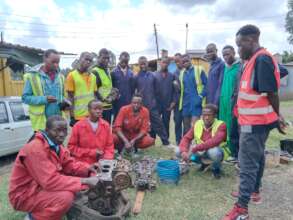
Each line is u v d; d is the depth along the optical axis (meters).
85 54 5.82
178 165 5.30
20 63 9.83
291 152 6.99
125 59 6.99
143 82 7.29
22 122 7.22
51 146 3.60
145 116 6.60
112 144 5.19
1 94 10.74
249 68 3.72
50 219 3.53
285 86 25.33
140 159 6.39
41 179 3.44
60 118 3.62
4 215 4.13
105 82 6.45
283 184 5.25
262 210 4.33
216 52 6.36
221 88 5.99
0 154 6.66
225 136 5.42
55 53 5.11
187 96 7.14
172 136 9.38
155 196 4.75
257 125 3.71
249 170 3.80
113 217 3.69
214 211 4.30
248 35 3.69
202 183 5.25
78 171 4.00
